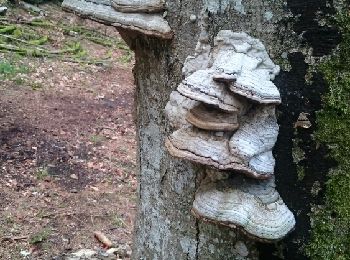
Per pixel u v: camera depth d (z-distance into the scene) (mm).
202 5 792
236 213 715
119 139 3148
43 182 2422
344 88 736
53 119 3252
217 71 685
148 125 959
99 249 1937
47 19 5434
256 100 671
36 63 4266
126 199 2391
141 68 951
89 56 4895
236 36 760
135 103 1010
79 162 2707
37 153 2713
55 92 3773
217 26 784
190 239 903
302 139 761
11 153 2654
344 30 718
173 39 847
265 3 743
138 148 1017
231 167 687
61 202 2264
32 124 3080
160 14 842
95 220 2156
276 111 758
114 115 3568
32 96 3570
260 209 728
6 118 3080
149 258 1013
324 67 737
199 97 674
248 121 721
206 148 700
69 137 3010
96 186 2477
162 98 908
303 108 752
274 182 773
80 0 851
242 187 743
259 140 714
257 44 753
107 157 2840
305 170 770
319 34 729
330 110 746
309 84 746
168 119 850
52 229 2033
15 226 2012
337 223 769
